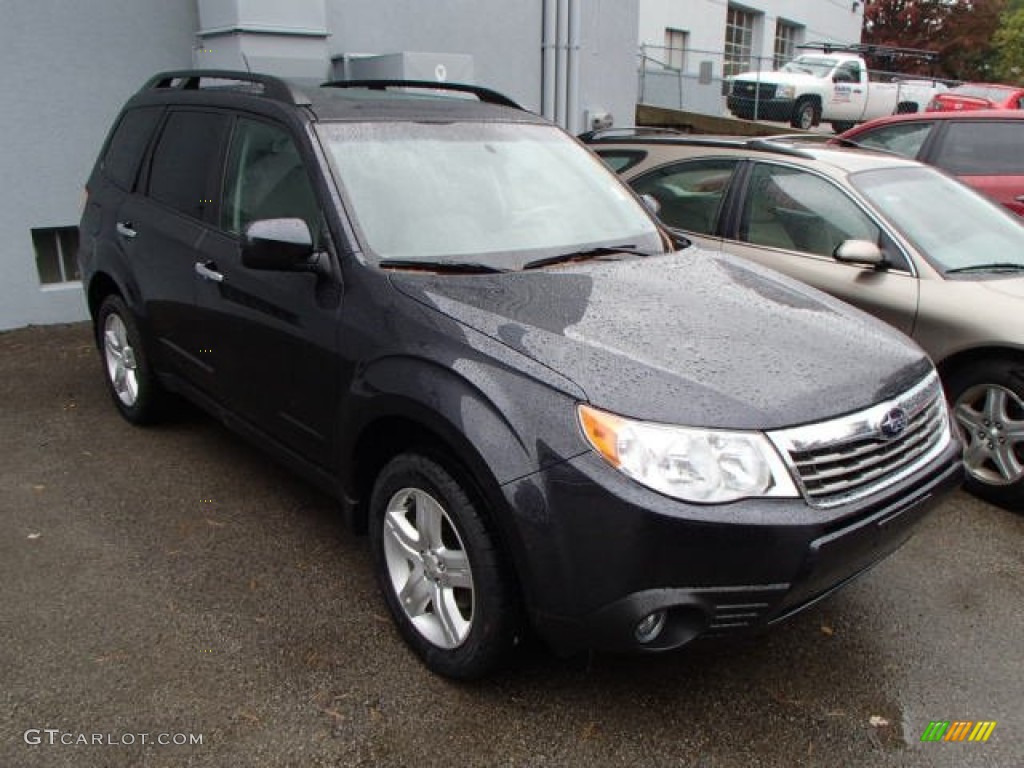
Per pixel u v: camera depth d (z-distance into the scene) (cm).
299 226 305
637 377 250
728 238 512
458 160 358
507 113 404
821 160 496
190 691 276
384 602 326
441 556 278
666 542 232
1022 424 406
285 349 333
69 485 412
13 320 657
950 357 422
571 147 409
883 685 292
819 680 293
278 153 351
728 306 306
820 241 475
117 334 483
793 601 249
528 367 255
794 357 274
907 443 276
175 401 475
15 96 622
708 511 233
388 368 282
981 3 3159
